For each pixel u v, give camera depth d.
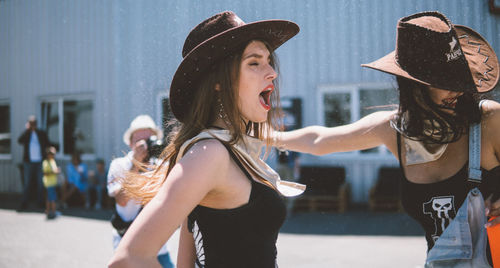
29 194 8.19
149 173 1.38
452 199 1.35
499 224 1.29
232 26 1.27
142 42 7.70
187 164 1.05
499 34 3.96
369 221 6.38
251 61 1.25
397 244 5.00
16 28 10.09
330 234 5.59
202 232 1.17
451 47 1.29
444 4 4.14
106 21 8.73
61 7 9.44
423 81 1.29
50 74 9.75
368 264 4.25
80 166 8.51
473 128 1.33
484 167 1.34
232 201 1.14
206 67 1.25
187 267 1.40
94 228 6.30
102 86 8.99
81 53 9.20
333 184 7.61
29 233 6.01
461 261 1.33
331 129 1.75
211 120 1.27
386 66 1.39
